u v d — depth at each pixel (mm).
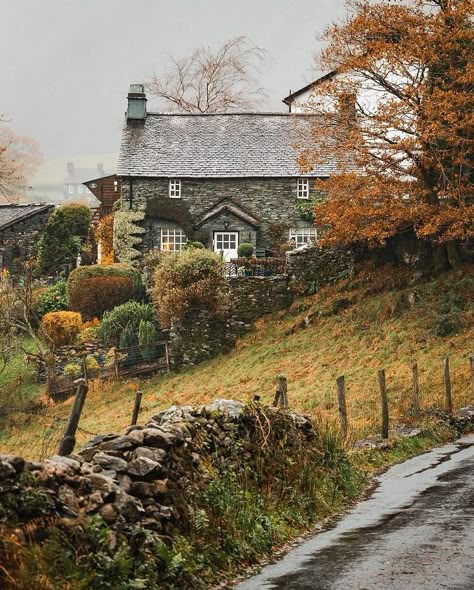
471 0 38531
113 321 45000
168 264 43938
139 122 57500
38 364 43281
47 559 8133
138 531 9289
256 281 43969
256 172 54719
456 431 23969
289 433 14766
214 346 42906
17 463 8453
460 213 38000
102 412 37875
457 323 36156
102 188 71625
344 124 40719
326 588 9406
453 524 12438
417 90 38906
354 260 44125
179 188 54594
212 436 12578
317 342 39594
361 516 13500
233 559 10664
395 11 39375
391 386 30672
